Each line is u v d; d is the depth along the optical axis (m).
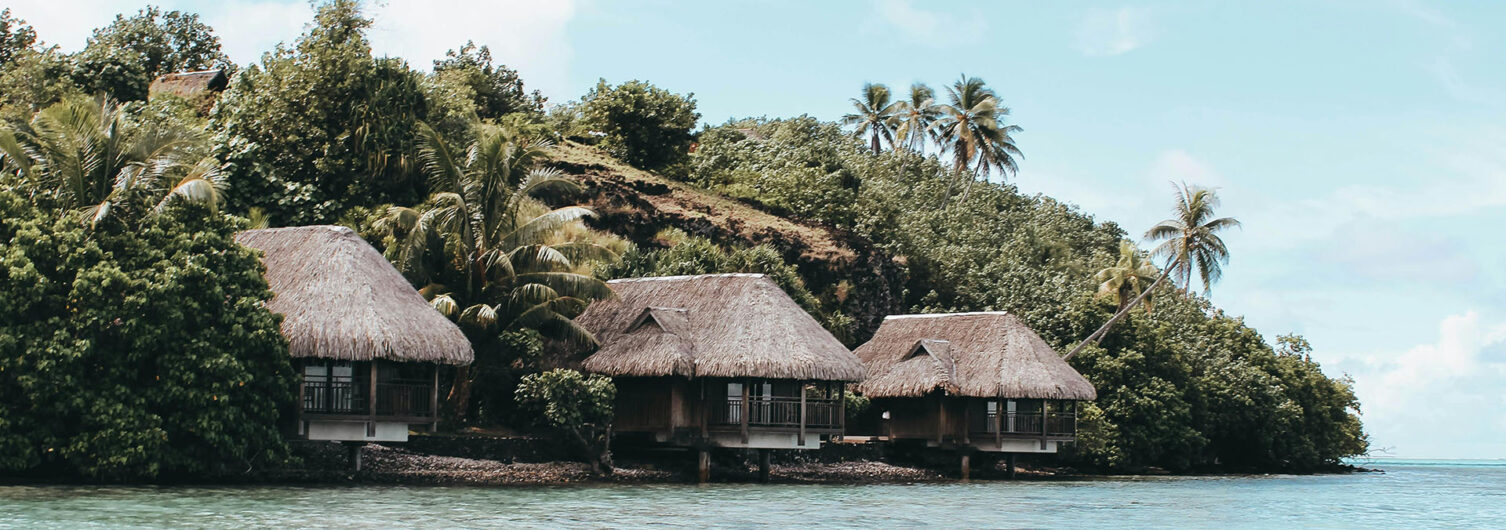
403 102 48.53
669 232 54.56
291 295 31.67
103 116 32.47
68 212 30.06
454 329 33.03
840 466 44.66
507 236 39.03
